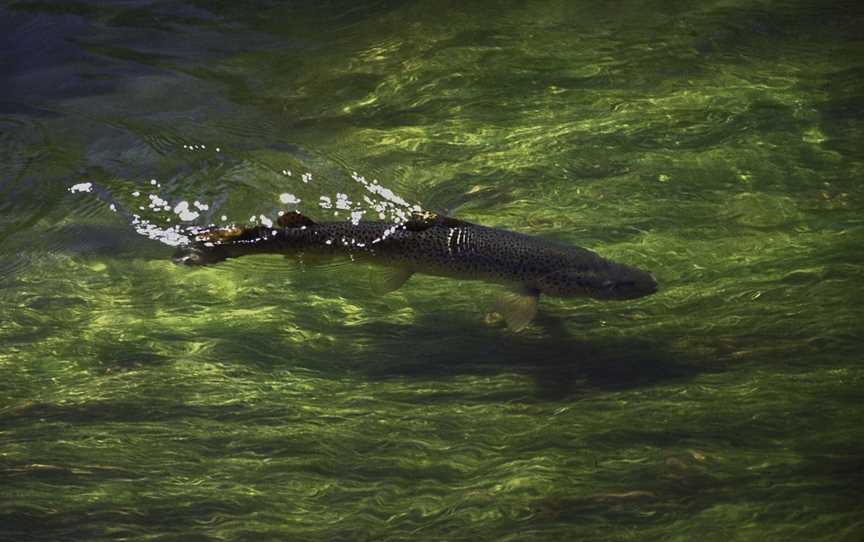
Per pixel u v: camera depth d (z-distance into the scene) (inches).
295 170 644.7
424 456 394.3
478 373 452.8
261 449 402.0
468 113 730.8
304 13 908.6
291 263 554.9
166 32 869.2
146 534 353.1
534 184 626.8
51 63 812.0
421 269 489.4
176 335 490.0
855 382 428.8
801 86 748.0
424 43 844.6
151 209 600.1
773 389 427.2
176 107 740.0
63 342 482.9
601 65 799.7
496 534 348.5
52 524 358.3
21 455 397.4
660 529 346.0
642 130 692.7
